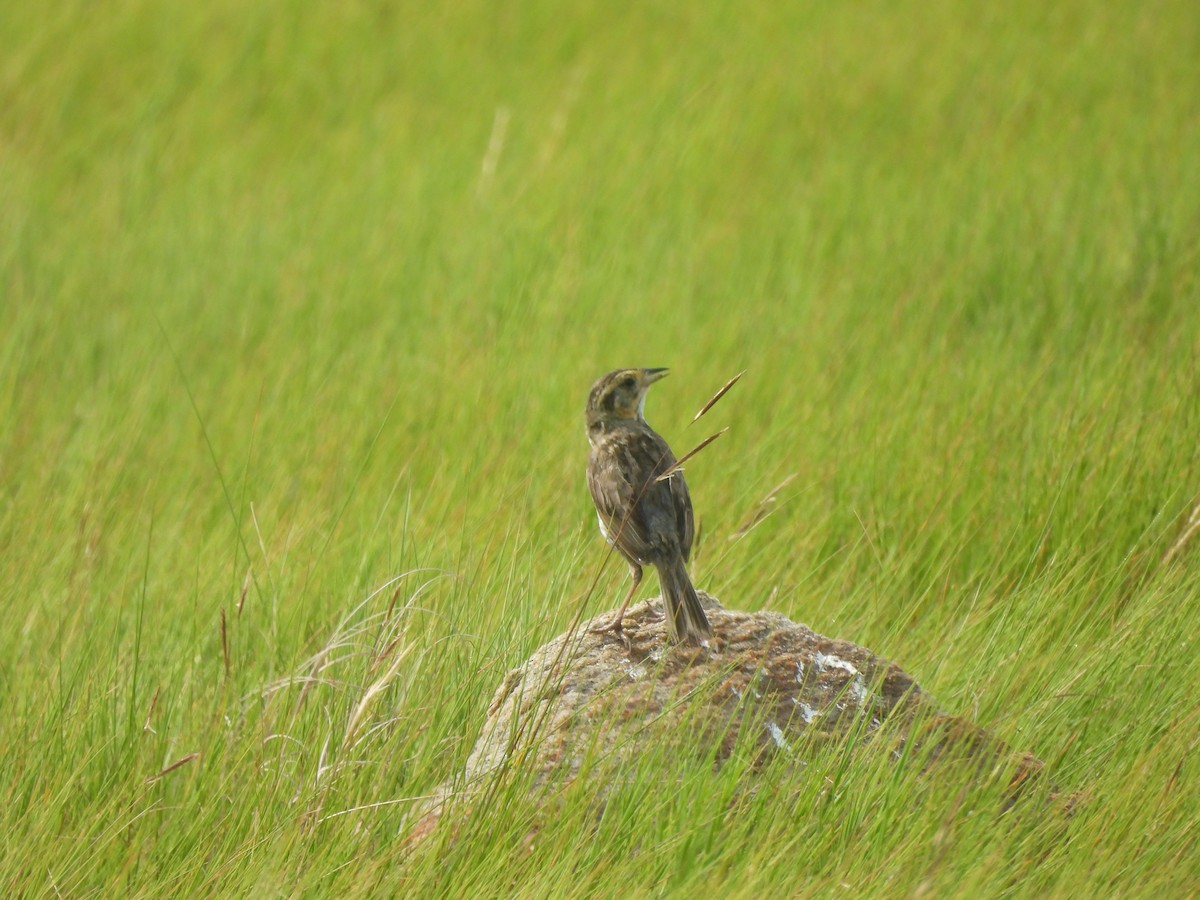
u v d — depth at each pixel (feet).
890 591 34.88
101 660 31.71
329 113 83.76
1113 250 56.18
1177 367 42.45
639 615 28.55
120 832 25.90
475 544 35.78
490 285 58.59
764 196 68.90
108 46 92.02
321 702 29.19
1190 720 26.43
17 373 52.80
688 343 52.60
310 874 23.59
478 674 28.53
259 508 41.63
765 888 21.97
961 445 40.78
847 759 24.68
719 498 40.47
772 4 99.14
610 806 24.13
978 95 80.64
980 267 56.39
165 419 50.47
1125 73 81.66
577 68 86.94
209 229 67.51
